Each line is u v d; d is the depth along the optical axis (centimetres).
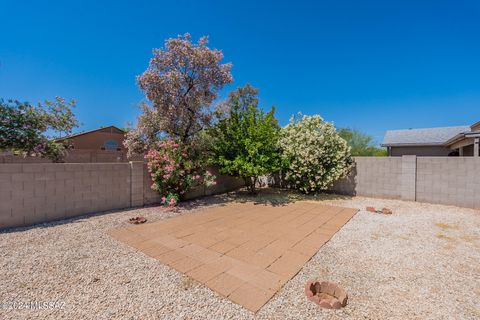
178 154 716
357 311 221
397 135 1852
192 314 215
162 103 822
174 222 532
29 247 372
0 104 613
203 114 884
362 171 848
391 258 340
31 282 268
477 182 654
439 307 227
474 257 343
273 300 238
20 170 476
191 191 805
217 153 859
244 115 843
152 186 682
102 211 604
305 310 222
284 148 865
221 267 311
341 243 404
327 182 824
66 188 542
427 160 728
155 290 255
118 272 295
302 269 308
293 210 656
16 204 473
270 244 398
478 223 518
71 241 402
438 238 425
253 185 901
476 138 895
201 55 802
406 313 218
